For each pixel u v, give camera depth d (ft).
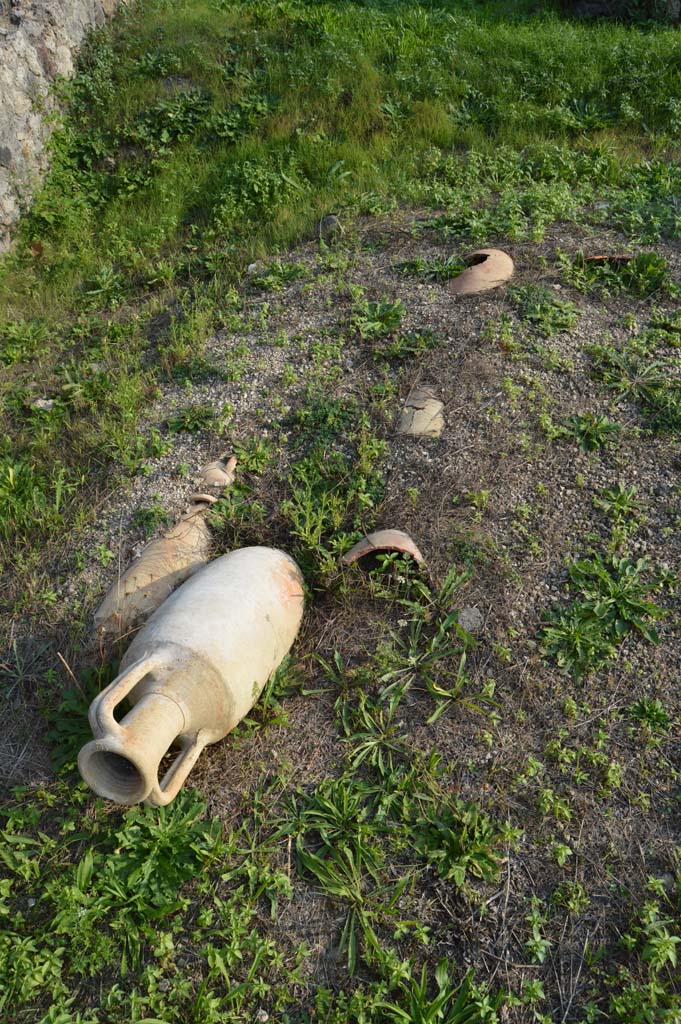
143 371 20.98
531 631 14.46
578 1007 10.55
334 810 12.17
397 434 17.63
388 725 13.32
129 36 36.35
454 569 15.03
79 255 27.68
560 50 34.99
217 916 11.37
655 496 16.29
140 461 17.83
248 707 12.86
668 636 14.24
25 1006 10.68
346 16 38.52
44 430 19.47
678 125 31.89
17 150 28.55
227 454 17.79
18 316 24.94
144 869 11.57
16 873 11.96
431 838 11.98
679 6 38.96
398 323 20.26
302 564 15.48
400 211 26.55
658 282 21.42
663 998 10.48
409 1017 10.23
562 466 16.85
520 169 28.55
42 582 15.85
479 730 13.21
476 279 21.18
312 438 17.89
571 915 11.30
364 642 14.46
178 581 15.15
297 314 21.62
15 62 29.07
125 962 10.96
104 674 13.89
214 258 25.81
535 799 12.37
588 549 15.49
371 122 32.48
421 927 11.10
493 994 10.65
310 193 28.76
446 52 35.04
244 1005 10.62
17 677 14.29
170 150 31.68
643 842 11.94
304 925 11.25
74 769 13.00
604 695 13.56
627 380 18.35
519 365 18.85
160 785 11.34
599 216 24.91
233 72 34.50
